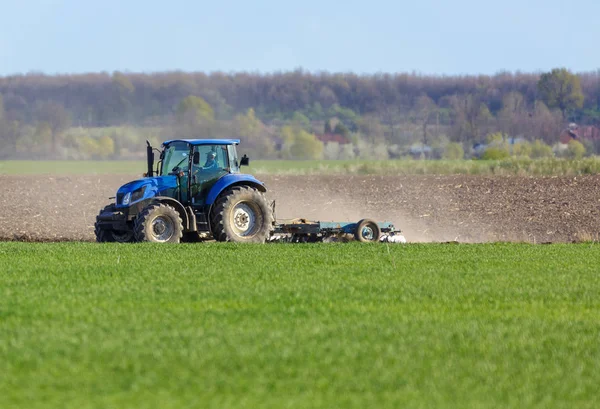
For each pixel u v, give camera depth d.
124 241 66.88
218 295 38.97
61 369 26.70
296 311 35.47
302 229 66.19
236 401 24.09
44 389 24.88
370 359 28.17
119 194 66.00
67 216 94.69
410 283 43.03
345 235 67.00
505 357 28.88
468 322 34.03
